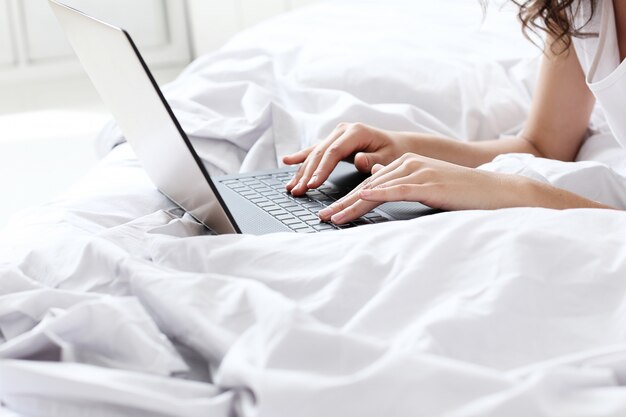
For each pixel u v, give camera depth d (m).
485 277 0.66
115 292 0.73
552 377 0.50
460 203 0.89
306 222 0.93
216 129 1.38
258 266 0.72
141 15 4.93
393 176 0.92
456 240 0.70
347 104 1.41
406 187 0.88
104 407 0.55
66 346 0.61
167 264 0.75
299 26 2.11
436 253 0.68
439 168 0.92
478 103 1.51
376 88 1.58
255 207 1.00
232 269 0.72
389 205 0.95
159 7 4.95
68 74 4.73
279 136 1.37
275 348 0.53
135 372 0.60
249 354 0.55
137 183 1.14
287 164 1.16
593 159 1.31
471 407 0.48
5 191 2.60
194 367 0.65
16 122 3.59
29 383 0.56
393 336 0.62
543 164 1.08
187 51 5.07
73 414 0.55
